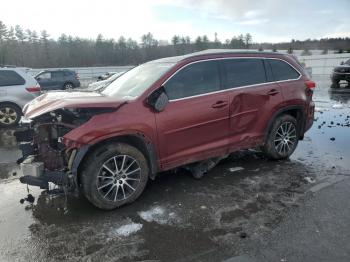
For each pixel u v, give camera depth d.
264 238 3.30
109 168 3.90
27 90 9.59
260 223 3.59
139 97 4.09
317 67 32.88
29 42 71.75
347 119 9.30
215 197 4.27
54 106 3.84
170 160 4.35
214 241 3.29
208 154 4.70
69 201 4.24
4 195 4.46
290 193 4.34
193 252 3.12
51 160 4.00
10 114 9.52
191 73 4.52
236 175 5.02
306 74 5.90
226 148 4.87
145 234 3.45
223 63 4.84
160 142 4.19
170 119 4.21
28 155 4.14
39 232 3.52
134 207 4.05
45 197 4.38
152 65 4.93
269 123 5.31
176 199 4.24
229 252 3.10
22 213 3.94
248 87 5.01
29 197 4.22
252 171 5.18
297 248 3.12
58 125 3.98
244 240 3.28
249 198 4.21
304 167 5.33
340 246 3.13
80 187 3.92
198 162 4.91
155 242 3.29
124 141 4.08
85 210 4.00
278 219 3.66
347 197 4.18
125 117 3.90
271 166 5.40
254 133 5.18
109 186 3.95
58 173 3.77
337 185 4.57
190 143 4.48
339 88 18.84
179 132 4.32
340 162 5.57
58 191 3.87
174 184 4.72
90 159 3.78
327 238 3.27
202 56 4.67
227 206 4.01
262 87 5.17
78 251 3.17
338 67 18.73
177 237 3.37
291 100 5.49
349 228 3.44
